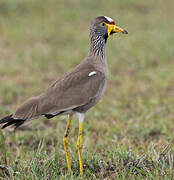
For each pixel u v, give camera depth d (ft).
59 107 29.27
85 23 101.40
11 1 110.22
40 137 40.19
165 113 47.91
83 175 29.09
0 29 92.43
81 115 30.48
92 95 30.14
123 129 42.65
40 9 109.09
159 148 34.27
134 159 31.17
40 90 57.26
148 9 116.98
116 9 114.73
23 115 28.43
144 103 51.83
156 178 27.45
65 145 30.22
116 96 54.95
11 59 72.69
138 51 77.82
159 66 70.13
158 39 86.22
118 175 28.63
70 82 29.94
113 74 65.98
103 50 31.78
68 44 83.92
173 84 60.39
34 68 68.28
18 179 27.71
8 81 60.95
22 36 87.71
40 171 29.35
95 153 33.06
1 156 31.89
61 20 102.37
